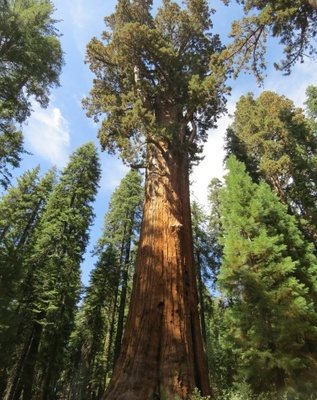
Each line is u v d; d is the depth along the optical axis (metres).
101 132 11.27
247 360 9.19
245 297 10.05
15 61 13.17
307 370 8.84
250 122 23.69
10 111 13.19
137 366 5.37
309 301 10.89
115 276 19.61
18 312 15.98
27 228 21.56
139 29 11.17
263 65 11.70
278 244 12.00
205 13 14.38
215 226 21.27
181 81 11.98
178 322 6.00
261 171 19.66
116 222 23.00
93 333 18.72
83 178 22.67
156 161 9.46
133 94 10.48
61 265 17.47
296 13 10.42
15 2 13.85
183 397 4.93
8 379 16.45
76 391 17.16
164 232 7.47
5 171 12.70
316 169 18.56
